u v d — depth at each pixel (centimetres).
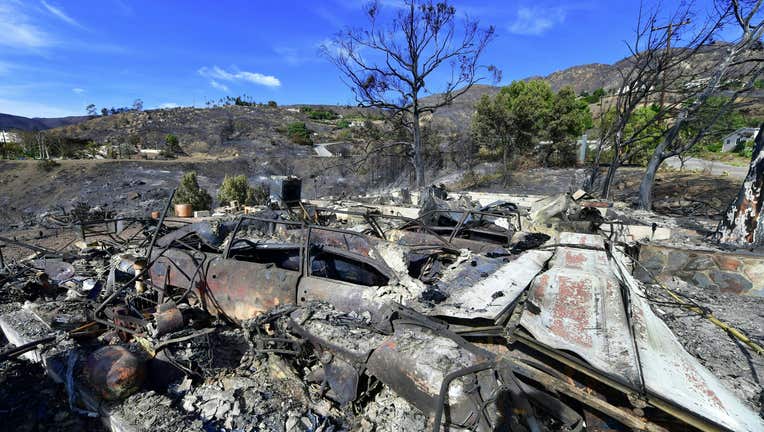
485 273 348
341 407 278
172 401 292
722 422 174
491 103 2628
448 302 279
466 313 255
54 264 582
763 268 552
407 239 618
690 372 220
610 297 259
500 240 655
